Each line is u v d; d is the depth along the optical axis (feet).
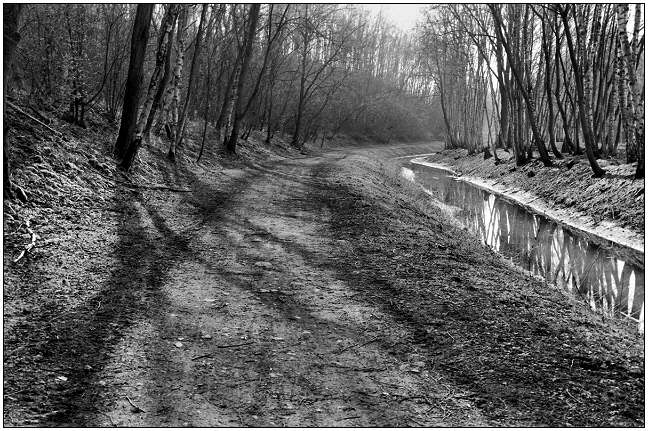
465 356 17.61
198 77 98.27
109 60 65.67
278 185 60.54
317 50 160.35
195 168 63.57
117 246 28.22
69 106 48.88
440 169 146.30
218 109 118.93
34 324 18.04
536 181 78.59
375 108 238.89
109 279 23.38
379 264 28.45
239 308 21.53
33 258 23.17
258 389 15.11
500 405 14.66
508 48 82.33
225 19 102.58
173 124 61.77
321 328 19.83
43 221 27.37
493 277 28.12
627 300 30.66
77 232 28.25
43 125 38.37
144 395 14.42
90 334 17.92
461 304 22.50
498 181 94.79
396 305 22.27
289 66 159.22
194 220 37.86
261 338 18.70
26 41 46.37
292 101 163.12
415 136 283.18
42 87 48.70
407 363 17.16
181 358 16.80
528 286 28.25
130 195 39.93
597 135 76.89
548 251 44.21
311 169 83.41
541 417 14.06
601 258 41.75
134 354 16.81
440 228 46.19
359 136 231.91
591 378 16.38
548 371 16.71
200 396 14.56
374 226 38.06
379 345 18.48
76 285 22.00
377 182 74.69
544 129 112.68
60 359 16.02
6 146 27.27
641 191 50.96
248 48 89.30
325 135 204.74
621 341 21.03
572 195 63.52
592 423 13.83
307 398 14.74
